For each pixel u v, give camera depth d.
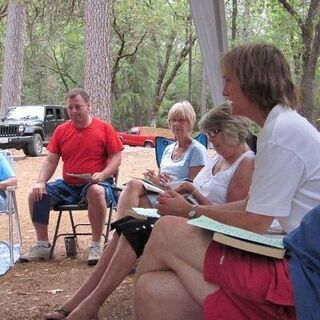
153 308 2.34
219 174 3.46
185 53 28.20
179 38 29.19
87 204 5.12
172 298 2.32
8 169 5.16
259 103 2.47
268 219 2.33
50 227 6.86
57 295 4.14
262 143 2.37
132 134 20.59
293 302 2.03
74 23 20.52
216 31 5.26
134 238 2.83
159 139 5.31
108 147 5.33
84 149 5.29
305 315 2.01
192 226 2.30
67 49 31.38
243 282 2.07
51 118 16.69
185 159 4.52
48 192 5.27
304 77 11.34
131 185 3.84
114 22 24.06
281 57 2.48
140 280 2.39
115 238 3.05
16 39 20.17
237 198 3.37
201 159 4.50
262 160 2.34
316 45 11.41
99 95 17.05
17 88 20.31
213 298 2.14
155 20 24.25
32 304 3.93
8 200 5.05
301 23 11.64
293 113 2.42
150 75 30.94
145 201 3.82
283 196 2.31
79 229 6.76
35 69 31.77
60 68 31.78
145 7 24.12
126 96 30.55
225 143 3.38
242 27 18.11
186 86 37.12
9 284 4.50
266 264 2.11
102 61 17.09
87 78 17.11
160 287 2.33
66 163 5.35
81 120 5.28
